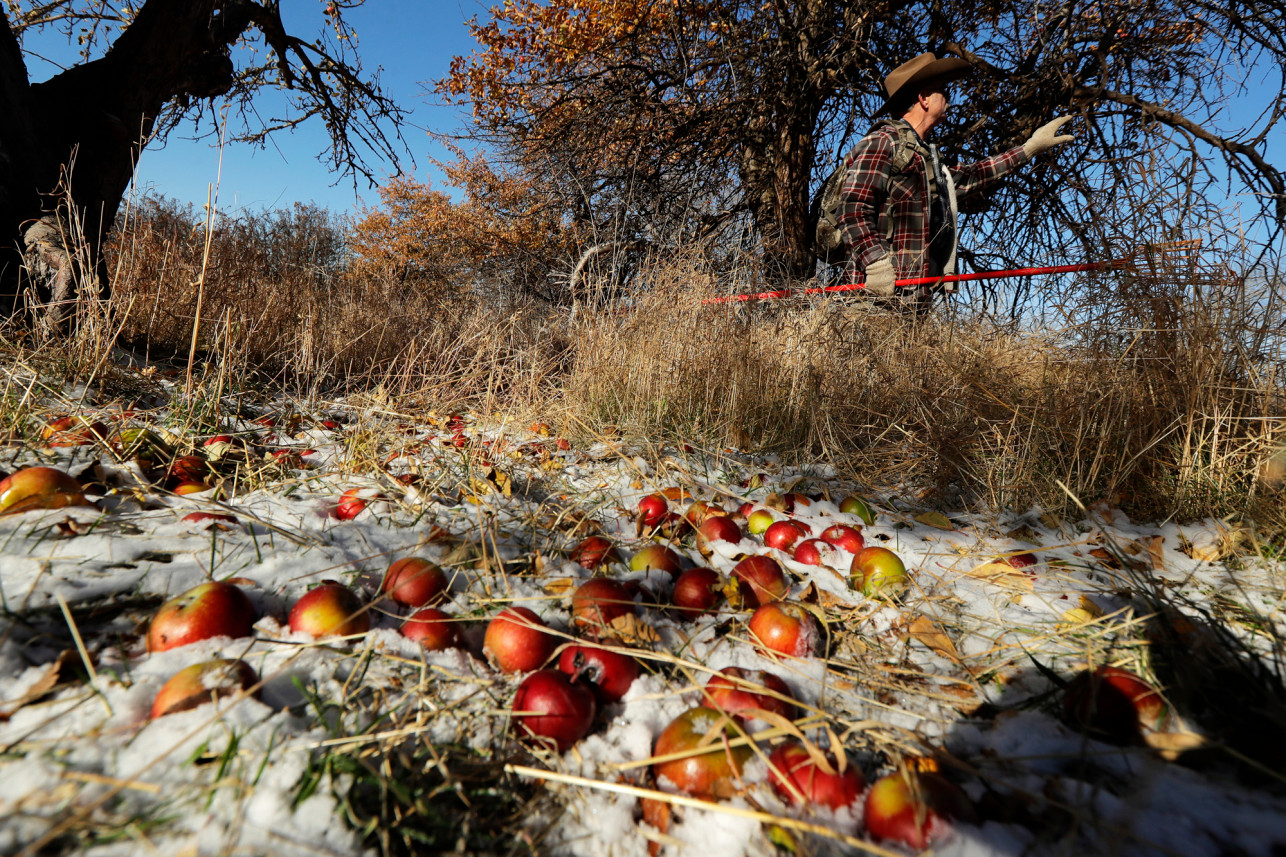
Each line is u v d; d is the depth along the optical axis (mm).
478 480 2459
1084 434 2740
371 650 1314
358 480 2395
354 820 900
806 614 1506
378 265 21719
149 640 1240
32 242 3895
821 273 6180
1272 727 1133
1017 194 8141
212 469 2250
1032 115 7656
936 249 5027
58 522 1619
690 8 8781
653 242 7199
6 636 1190
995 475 2818
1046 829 958
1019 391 3182
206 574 1522
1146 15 6867
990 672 1471
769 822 937
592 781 1011
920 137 5016
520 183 17891
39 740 978
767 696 1194
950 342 3562
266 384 4246
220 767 938
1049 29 7371
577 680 1249
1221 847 921
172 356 4328
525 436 3680
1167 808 1000
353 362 5184
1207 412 2535
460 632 1449
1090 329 2904
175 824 859
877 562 1834
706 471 3115
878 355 3762
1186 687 1235
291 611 1361
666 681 1326
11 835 815
